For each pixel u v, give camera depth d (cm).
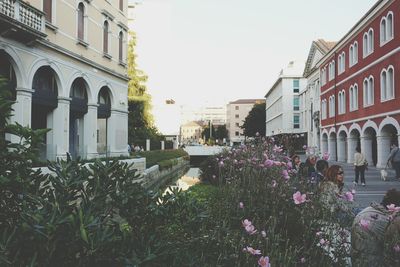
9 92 319
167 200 351
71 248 246
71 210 284
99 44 2553
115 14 2808
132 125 4394
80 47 2298
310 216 441
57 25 2041
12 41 1673
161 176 2669
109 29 2714
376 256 365
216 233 372
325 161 746
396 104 2611
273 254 354
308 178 581
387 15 2750
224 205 532
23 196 300
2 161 298
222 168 816
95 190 315
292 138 1090
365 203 1288
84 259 246
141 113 4450
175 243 314
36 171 322
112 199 321
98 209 300
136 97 4397
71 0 2189
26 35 1708
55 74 2034
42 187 325
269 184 568
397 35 2584
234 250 356
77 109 2317
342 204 442
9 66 1725
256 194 558
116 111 2812
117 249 265
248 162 691
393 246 353
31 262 228
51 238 241
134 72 4494
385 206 470
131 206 327
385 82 2842
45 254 242
